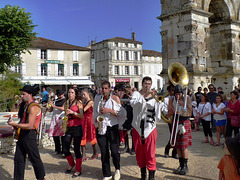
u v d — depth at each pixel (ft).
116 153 14.37
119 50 151.74
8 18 44.09
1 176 15.05
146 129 13.75
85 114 19.01
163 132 29.17
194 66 41.57
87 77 116.67
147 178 14.61
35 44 109.40
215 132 30.14
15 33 45.93
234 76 52.95
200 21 43.50
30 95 13.11
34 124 12.74
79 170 15.30
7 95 49.98
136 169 16.26
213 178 14.23
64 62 114.83
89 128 19.03
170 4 45.19
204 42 44.21
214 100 31.73
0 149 19.69
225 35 53.78
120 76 151.64
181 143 15.07
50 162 18.08
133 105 13.76
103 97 15.12
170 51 45.11
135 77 157.48
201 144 23.18
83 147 18.89
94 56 164.45
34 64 108.37
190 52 41.63
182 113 15.06
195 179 14.17
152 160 13.58
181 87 15.11
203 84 43.27
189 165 16.70
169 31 45.14
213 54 56.08
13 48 45.55
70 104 16.24
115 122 14.71
